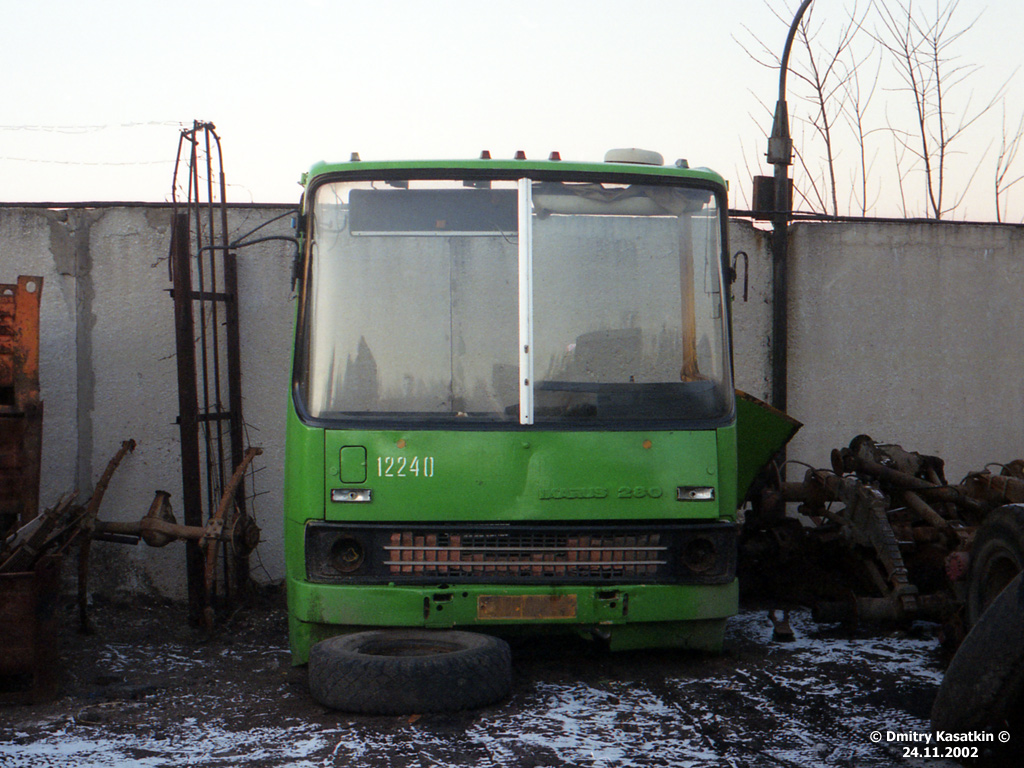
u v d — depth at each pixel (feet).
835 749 14.30
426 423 17.81
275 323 27.27
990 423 31.24
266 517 27.09
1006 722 13.34
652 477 17.92
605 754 14.07
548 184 18.94
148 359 26.73
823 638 21.54
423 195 18.76
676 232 19.21
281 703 16.90
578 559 17.65
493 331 18.38
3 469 19.74
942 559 22.84
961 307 31.14
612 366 18.48
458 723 15.46
